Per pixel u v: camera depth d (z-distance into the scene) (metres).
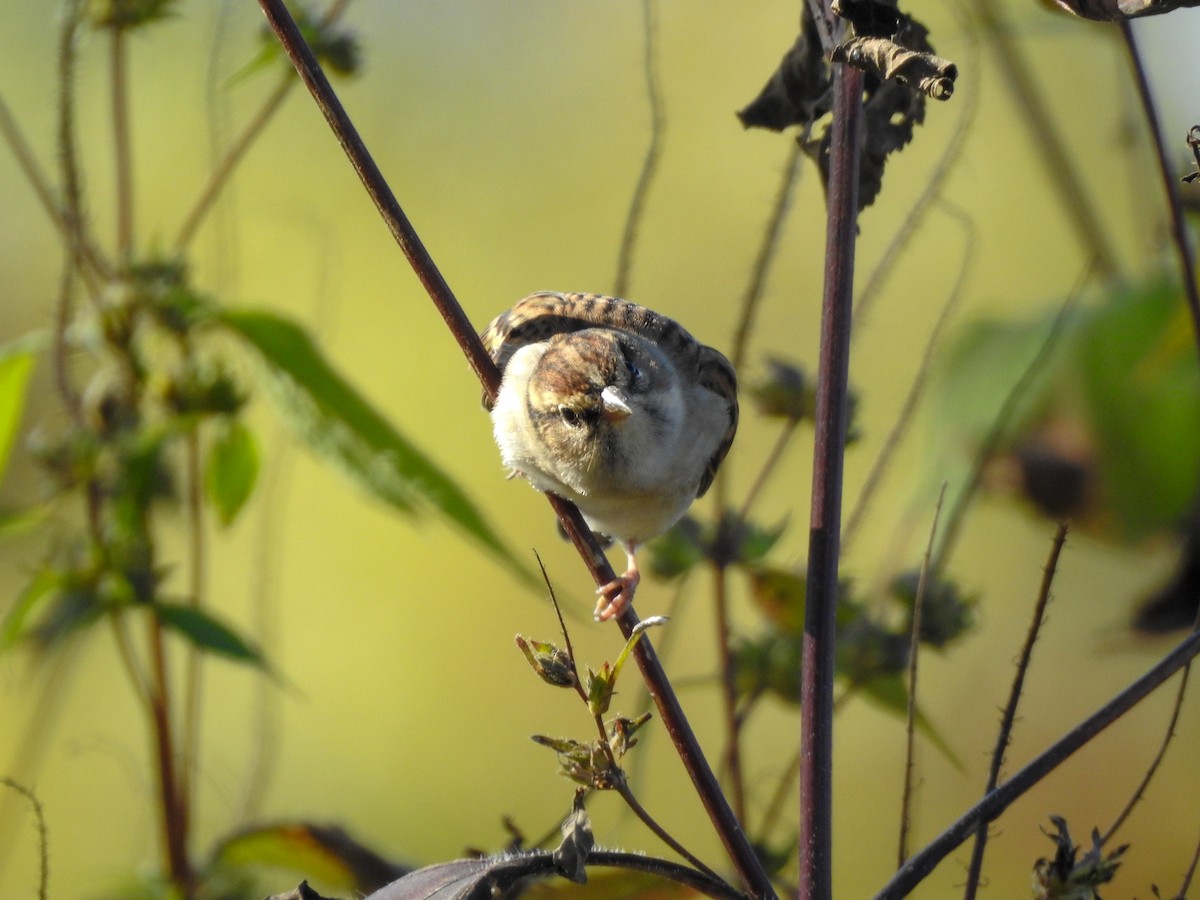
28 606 4.61
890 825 4.78
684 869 4.47
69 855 4.75
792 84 4.54
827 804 4.47
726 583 4.61
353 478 4.61
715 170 4.89
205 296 4.62
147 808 4.64
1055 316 4.55
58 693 4.65
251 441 4.64
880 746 4.79
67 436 4.62
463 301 4.99
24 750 4.63
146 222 4.86
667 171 4.89
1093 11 4.47
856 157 4.49
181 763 4.65
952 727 4.77
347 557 4.90
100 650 4.77
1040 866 4.48
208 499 4.64
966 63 4.58
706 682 4.60
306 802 4.84
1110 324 4.54
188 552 4.79
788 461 4.77
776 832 4.61
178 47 4.84
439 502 4.61
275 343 4.62
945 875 4.76
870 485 4.57
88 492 4.61
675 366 4.60
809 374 4.61
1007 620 4.75
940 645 4.59
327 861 4.60
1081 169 4.73
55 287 4.79
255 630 4.64
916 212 4.57
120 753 4.70
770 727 4.79
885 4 4.47
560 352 4.59
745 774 4.64
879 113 4.53
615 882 4.54
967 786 4.77
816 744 4.47
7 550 4.67
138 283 4.62
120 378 4.62
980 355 4.56
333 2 4.64
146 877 4.61
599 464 4.58
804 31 4.54
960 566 4.75
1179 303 4.54
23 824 4.74
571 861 4.46
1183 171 4.57
